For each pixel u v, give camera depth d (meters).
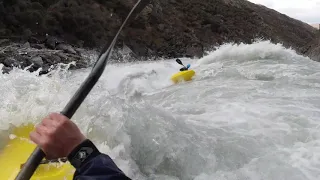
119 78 8.27
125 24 1.29
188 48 27.00
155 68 11.03
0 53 13.84
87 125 2.86
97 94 3.29
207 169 2.67
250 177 2.51
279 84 5.93
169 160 2.74
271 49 9.66
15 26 18.06
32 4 20.02
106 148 2.70
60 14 20.06
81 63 15.91
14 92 3.02
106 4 25.09
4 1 18.62
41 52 15.36
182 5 33.19
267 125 3.53
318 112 4.03
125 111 3.02
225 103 4.64
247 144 3.01
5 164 2.22
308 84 5.89
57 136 0.95
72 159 0.96
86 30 20.45
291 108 4.22
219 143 2.99
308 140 3.12
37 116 2.81
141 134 2.86
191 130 3.19
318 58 14.84
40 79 3.37
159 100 5.50
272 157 2.76
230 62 9.62
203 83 6.62
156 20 27.27
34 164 0.94
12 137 2.58
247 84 6.09
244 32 36.25
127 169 2.58
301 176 2.46
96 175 0.95
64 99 3.04
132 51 22.59
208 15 33.69
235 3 41.75
